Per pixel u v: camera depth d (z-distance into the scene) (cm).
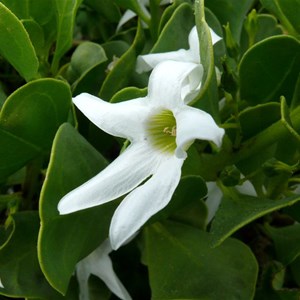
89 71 13
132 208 10
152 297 12
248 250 12
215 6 15
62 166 11
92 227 11
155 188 10
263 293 13
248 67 12
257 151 12
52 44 15
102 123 11
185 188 11
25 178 13
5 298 14
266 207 11
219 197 14
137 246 14
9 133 11
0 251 12
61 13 13
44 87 11
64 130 11
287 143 13
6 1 13
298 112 12
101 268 13
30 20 13
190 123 10
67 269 11
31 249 12
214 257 12
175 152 10
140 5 16
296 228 13
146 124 11
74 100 11
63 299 12
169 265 12
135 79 14
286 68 12
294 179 13
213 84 12
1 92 13
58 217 10
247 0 15
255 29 14
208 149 14
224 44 14
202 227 13
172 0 14
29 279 12
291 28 13
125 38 16
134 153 11
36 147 12
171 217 13
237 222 11
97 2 16
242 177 13
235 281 12
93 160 11
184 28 13
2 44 12
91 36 18
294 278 13
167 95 11
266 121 12
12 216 12
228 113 13
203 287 12
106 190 10
